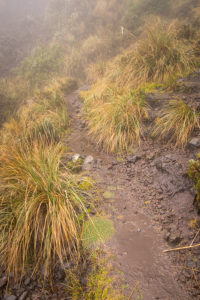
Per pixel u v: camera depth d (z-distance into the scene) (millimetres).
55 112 6109
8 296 2227
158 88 5258
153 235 2543
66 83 8422
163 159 3592
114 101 4883
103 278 2145
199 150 3535
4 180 3111
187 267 2141
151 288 2008
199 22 7793
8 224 2715
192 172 2807
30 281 2324
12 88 10211
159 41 6000
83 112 5973
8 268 2334
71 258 2375
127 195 3217
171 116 4070
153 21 8766
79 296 2088
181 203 2881
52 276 2311
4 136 5223
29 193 2797
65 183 2977
